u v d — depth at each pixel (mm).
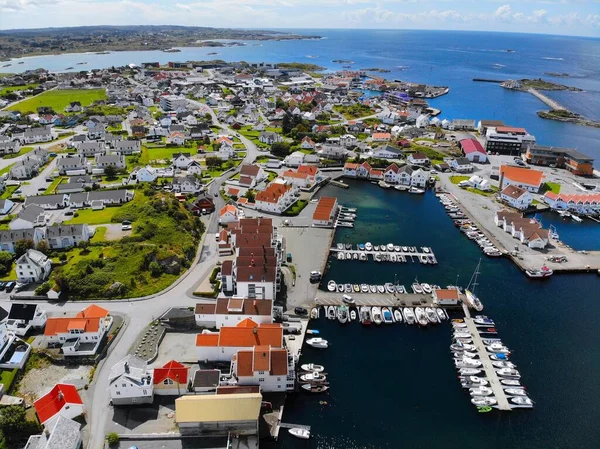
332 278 131750
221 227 159125
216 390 85750
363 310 116375
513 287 130125
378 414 87750
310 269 134750
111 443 76812
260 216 169625
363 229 164625
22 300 115438
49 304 113750
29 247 132250
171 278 125500
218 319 106188
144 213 154375
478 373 97750
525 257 145125
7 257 128000
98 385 89938
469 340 107125
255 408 79500
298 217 170875
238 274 113375
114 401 85188
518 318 116688
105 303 114750
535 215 180250
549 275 135500
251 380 88750
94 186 186125
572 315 118500
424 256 145000
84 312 105062
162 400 87000
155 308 113188
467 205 186000
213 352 95938
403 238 158250
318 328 110625
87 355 96375
